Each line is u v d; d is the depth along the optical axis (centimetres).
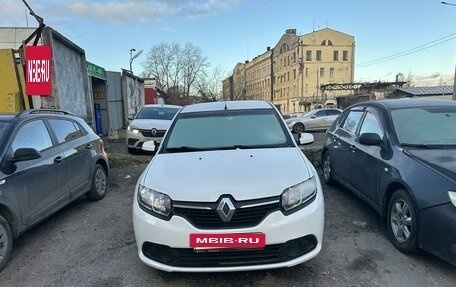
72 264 378
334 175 620
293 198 315
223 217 301
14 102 1042
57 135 516
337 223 471
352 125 576
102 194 622
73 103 1291
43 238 450
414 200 356
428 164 364
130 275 350
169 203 314
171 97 6347
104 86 1875
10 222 391
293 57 7262
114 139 1541
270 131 438
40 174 441
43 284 340
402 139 427
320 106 5903
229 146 413
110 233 461
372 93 4812
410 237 364
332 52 7031
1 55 1032
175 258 312
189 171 342
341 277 336
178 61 6812
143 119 1168
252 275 341
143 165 872
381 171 427
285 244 307
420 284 321
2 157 395
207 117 470
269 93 8638
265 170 335
